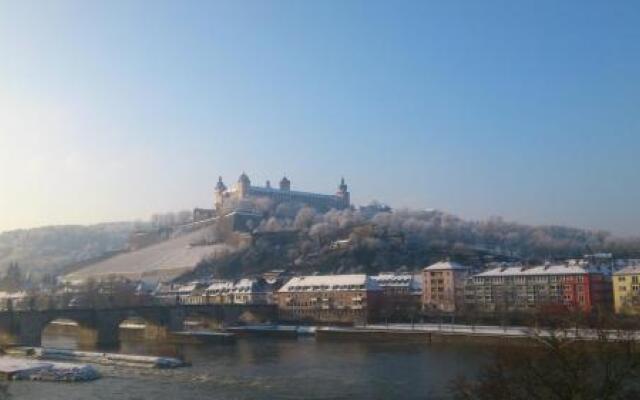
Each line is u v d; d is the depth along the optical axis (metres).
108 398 144.38
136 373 181.88
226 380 166.62
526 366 71.62
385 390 146.25
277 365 194.75
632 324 169.12
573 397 66.56
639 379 68.88
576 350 69.19
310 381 161.88
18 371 173.50
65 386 160.25
